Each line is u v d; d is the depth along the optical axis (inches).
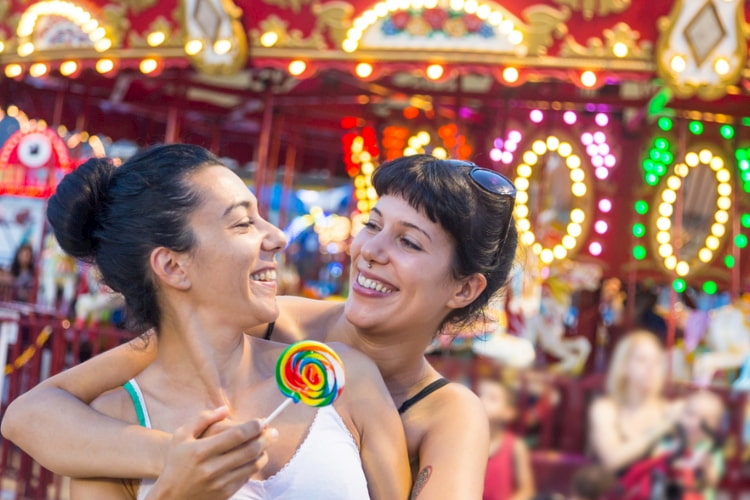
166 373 64.1
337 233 504.4
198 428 53.9
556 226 284.5
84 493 61.9
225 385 63.3
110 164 66.6
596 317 314.8
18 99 350.6
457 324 78.2
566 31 205.6
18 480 211.6
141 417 63.0
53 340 219.8
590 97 279.0
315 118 404.5
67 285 349.1
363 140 355.3
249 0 217.9
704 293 335.9
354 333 75.4
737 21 198.2
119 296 69.5
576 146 283.7
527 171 284.4
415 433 70.6
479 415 70.6
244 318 62.9
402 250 71.6
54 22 243.6
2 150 332.8
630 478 235.8
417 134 340.2
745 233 293.3
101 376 69.6
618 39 205.0
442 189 71.1
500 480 232.2
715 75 201.5
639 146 284.4
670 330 274.2
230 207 62.4
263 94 336.2
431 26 209.6
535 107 287.3
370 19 211.3
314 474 60.3
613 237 283.7
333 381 56.6
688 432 239.3
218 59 219.3
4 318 224.2
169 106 366.6
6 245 406.9
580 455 237.3
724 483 235.9
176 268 62.4
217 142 438.0
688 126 284.7
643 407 240.8
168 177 62.7
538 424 240.1
